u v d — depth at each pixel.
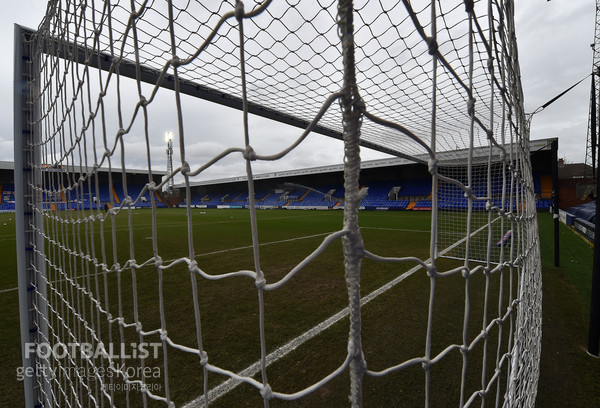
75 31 1.12
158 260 0.88
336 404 1.97
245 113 0.59
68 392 1.91
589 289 4.03
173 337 2.89
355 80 0.48
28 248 1.70
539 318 2.17
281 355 2.55
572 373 2.26
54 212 1.57
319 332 2.94
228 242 8.73
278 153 0.54
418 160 5.81
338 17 0.48
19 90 1.62
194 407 1.95
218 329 3.04
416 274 4.75
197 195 48.53
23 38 1.61
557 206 5.19
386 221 15.05
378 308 3.51
